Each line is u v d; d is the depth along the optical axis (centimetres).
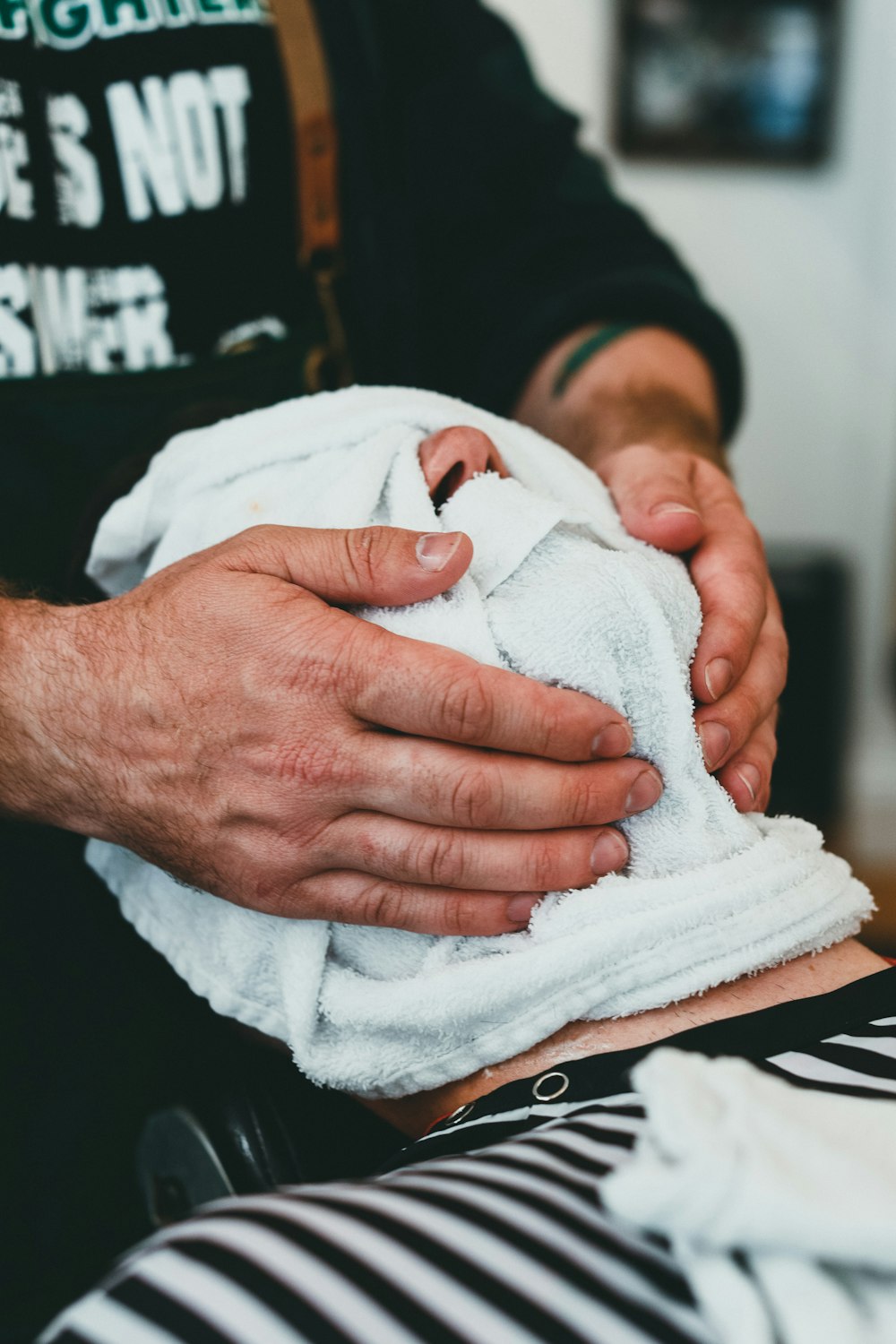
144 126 66
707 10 192
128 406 66
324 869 43
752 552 52
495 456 48
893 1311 25
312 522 46
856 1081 35
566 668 42
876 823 224
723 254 206
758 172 202
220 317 71
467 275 86
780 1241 25
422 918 42
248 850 44
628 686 42
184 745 44
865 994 40
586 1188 30
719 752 44
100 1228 71
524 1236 28
